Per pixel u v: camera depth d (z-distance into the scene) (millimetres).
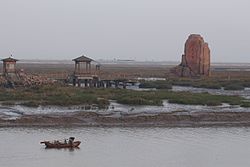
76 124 92250
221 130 89750
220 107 118938
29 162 62906
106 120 95750
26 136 80000
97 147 72875
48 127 88875
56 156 66500
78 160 64562
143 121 96625
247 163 64562
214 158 67000
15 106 111625
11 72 157500
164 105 120875
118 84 181375
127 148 72438
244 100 133125
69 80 178000
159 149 72062
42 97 124688
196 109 114250
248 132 87875
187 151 71000
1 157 65062
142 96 133375
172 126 93250
